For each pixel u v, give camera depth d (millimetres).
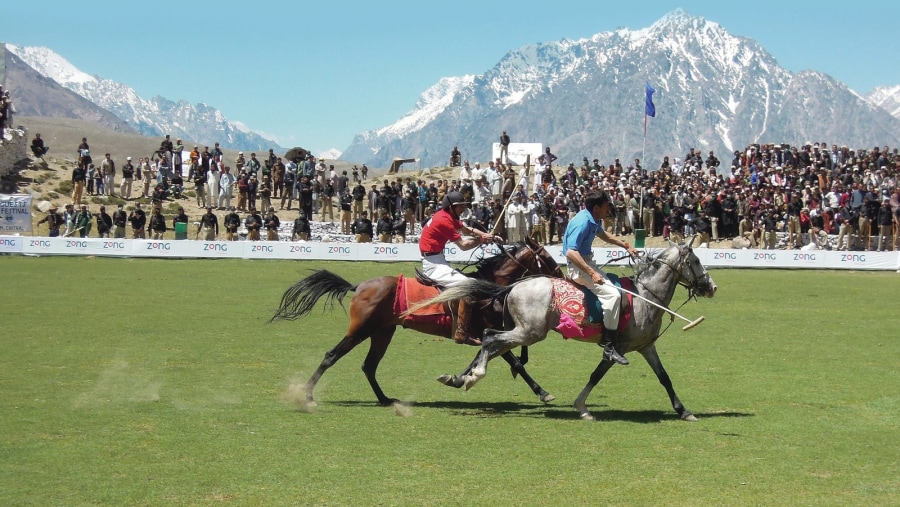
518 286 11938
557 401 12758
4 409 11578
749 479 8977
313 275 12719
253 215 39688
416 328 12406
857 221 38594
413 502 8203
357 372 14797
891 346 17562
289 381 13898
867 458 9742
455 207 12820
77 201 44031
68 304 22422
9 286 26031
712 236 40250
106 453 9641
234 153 176875
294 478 8852
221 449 9859
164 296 24406
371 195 43656
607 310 11555
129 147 182875
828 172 43000
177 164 49312
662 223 40969
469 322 12227
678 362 15852
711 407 12328
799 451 10008
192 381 13719
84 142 45781
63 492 8383
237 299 24031
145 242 35781
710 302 24875
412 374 14711
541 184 44156
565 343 18094
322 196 44906
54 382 13375
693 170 45875
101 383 13391
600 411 12078
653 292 11891
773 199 40312
